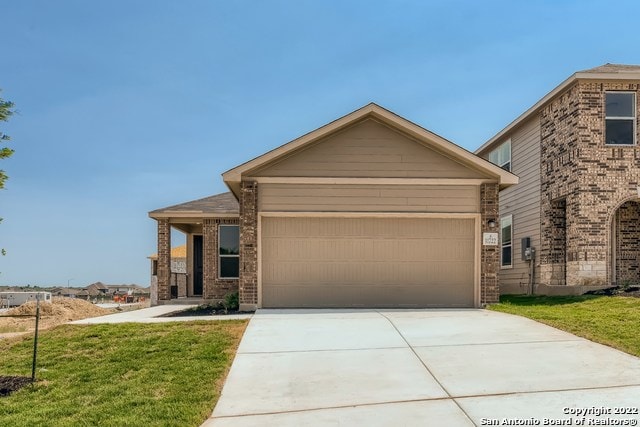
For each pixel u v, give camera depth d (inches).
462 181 469.1
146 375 254.4
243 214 464.8
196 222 692.7
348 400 217.2
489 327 349.7
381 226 471.8
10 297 1006.4
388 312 430.9
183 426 191.6
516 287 693.3
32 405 218.5
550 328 336.5
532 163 648.4
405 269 470.3
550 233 591.5
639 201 553.9
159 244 673.6
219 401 220.4
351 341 316.8
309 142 462.6
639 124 530.6
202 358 281.3
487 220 468.8
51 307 595.2
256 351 295.7
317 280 466.9
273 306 464.8
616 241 563.8
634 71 527.2
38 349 313.7
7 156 269.0
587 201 524.1
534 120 644.1
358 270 468.8
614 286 512.1
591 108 530.3
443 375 245.4
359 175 468.4
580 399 207.6
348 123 462.3
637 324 325.4
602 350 277.3
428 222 473.7
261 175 465.7
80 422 196.4
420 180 468.8
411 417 196.2
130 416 201.6
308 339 323.3
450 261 471.8
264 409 210.1
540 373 242.4
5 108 270.4
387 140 470.6
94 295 1700.3
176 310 544.1
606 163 527.5
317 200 466.3
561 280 581.9
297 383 241.0
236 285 645.9
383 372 253.6
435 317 398.0
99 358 289.4
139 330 355.3
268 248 468.4
